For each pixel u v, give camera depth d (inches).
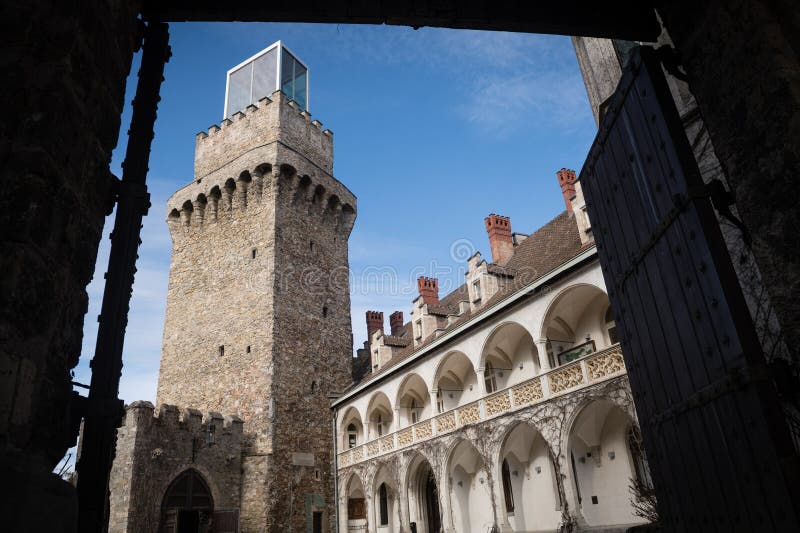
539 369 844.0
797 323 127.2
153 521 931.3
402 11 180.7
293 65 1615.4
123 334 150.0
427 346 962.1
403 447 1005.2
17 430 94.4
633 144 187.0
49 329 105.6
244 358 1231.5
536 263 936.9
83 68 122.5
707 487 152.2
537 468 819.4
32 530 90.1
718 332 139.7
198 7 176.6
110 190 156.3
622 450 687.7
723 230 190.5
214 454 1072.2
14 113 106.4
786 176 128.3
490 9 184.7
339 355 1364.4
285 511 1103.6
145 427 956.0
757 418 123.7
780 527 118.4
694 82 163.3
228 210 1412.4
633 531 327.6
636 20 193.6
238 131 1473.9
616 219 208.7
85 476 131.3
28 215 100.8
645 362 192.9
